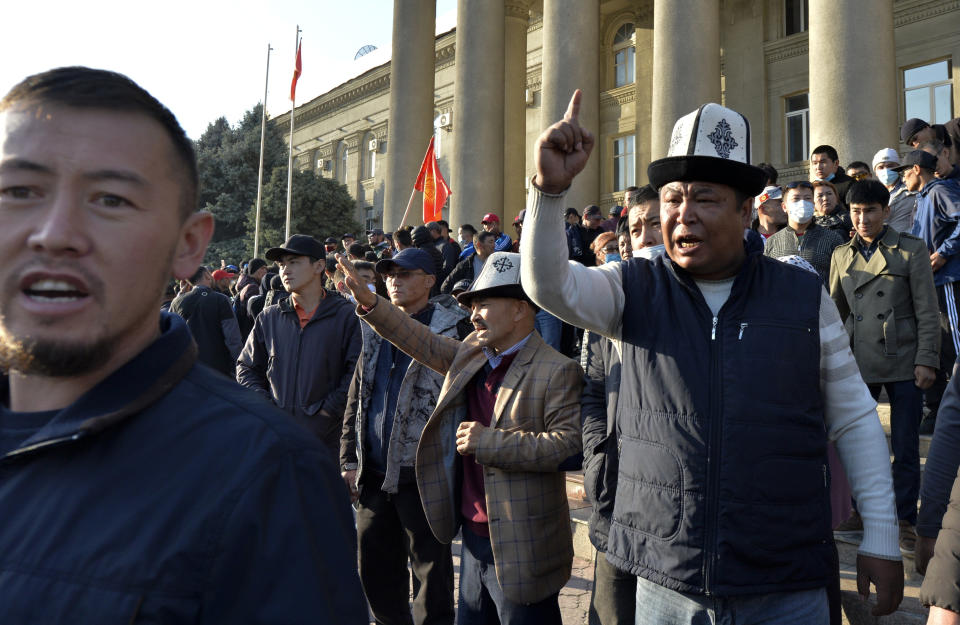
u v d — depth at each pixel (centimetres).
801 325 174
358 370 346
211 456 83
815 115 884
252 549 79
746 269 179
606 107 1959
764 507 163
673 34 1073
